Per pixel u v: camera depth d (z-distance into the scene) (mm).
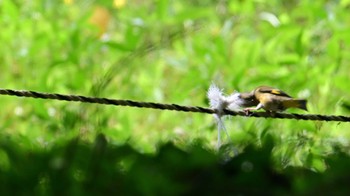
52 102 12492
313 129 8727
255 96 7543
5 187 4504
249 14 15164
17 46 14312
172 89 14531
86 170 4570
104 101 7051
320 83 12344
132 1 18062
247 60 12961
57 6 15586
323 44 13945
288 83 12344
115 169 4512
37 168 4598
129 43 13227
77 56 13195
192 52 13859
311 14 13133
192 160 4387
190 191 4242
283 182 4277
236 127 10375
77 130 5957
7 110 13047
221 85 12789
